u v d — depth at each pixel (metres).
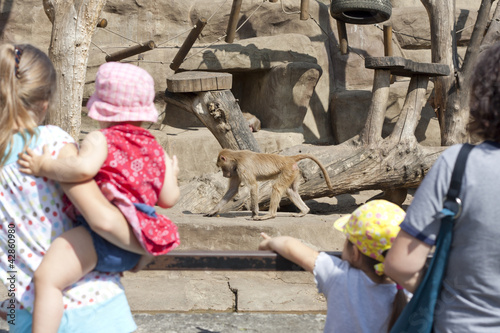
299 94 10.52
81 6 6.59
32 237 1.95
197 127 10.77
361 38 11.46
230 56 10.27
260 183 7.80
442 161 1.72
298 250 2.22
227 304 5.17
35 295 1.86
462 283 1.72
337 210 9.16
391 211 2.01
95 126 10.15
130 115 1.95
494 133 1.71
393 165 7.89
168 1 10.80
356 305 2.06
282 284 5.74
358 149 8.00
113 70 1.95
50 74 2.00
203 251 2.32
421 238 1.69
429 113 10.75
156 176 2.00
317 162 7.00
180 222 6.23
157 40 10.74
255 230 6.19
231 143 7.93
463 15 11.09
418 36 11.28
